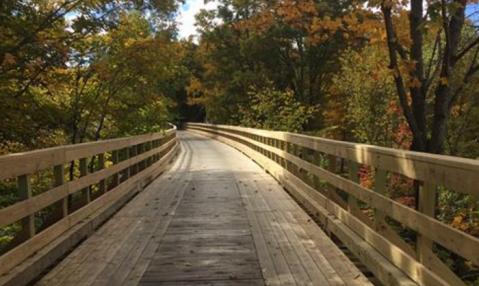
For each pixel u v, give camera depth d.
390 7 7.22
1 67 7.59
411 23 7.49
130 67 10.96
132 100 11.70
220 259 4.89
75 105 10.12
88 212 6.12
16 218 3.98
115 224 6.50
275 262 4.73
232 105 35.53
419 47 7.52
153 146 12.70
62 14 8.29
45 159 4.68
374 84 13.90
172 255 5.05
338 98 21.89
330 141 5.90
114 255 5.04
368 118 14.23
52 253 4.62
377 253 4.25
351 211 5.23
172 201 8.28
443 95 7.28
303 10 11.44
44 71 8.39
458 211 8.76
